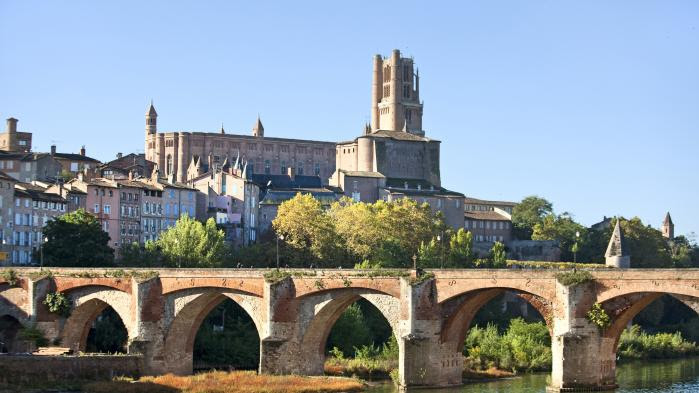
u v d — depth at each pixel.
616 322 153.75
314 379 175.00
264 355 179.75
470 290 165.12
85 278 199.88
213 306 193.50
